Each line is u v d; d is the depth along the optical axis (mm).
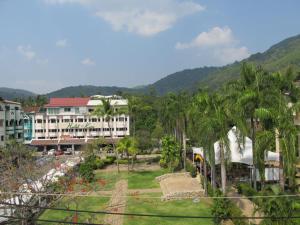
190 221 32438
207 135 35188
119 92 161625
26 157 37875
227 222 29078
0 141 65125
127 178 55500
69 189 30844
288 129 28188
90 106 100375
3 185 27141
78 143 97500
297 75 43812
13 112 71750
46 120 99875
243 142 33656
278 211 21578
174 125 66875
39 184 31719
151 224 31953
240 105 32656
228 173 45531
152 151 86875
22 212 26203
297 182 34500
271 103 32062
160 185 49281
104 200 40438
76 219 27734
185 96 61875
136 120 100438
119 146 61688
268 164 41875
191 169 52344
